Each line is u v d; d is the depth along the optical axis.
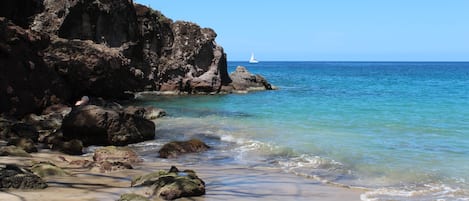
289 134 16.20
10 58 19.16
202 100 31.72
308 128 17.62
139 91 36.94
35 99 20.16
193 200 8.14
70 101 23.95
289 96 34.69
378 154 12.73
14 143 12.83
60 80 22.72
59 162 11.28
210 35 42.62
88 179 9.31
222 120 20.53
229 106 27.11
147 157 13.01
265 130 17.28
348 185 9.70
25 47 20.39
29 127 15.38
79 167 10.66
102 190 8.31
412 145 14.03
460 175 10.45
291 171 11.03
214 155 13.16
